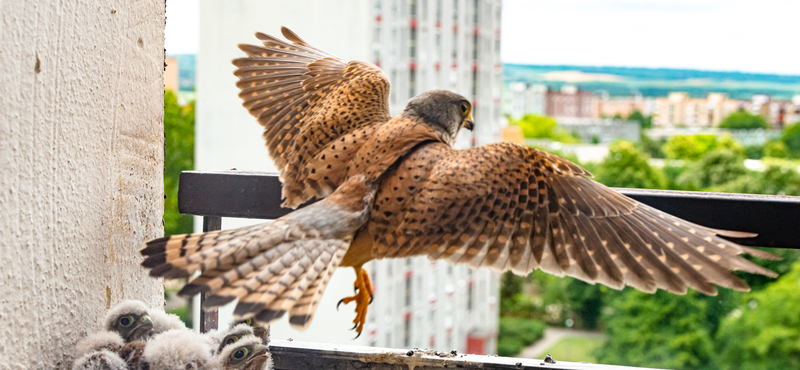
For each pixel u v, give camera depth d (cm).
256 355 206
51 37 187
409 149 209
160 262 176
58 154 192
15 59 177
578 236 201
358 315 214
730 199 208
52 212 191
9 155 177
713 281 179
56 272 194
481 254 197
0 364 176
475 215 197
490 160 204
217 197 239
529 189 203
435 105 229
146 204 234
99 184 209
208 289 174
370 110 238
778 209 204
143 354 199
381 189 203
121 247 222
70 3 193
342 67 264
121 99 217
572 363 237
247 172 247
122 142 219
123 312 209
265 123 257
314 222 193
